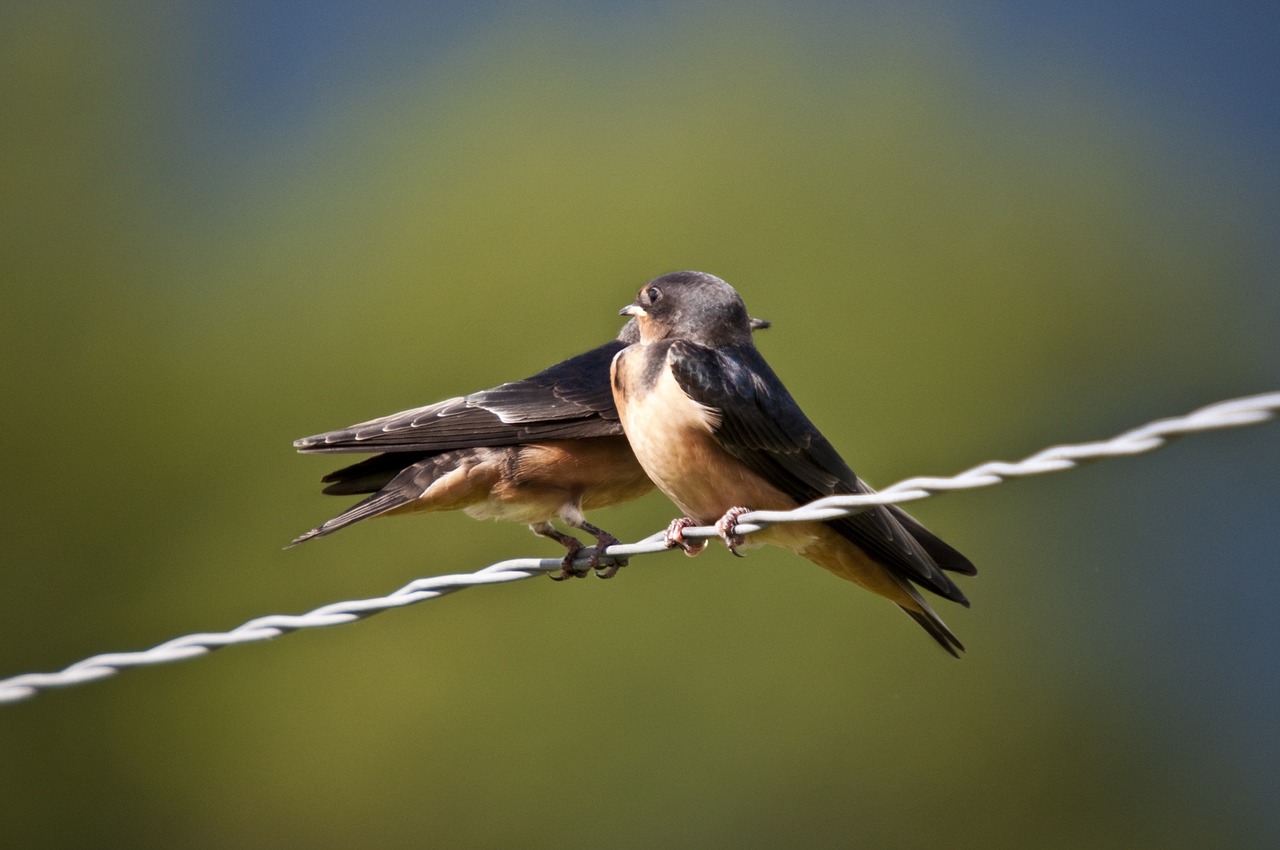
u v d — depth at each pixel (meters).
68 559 17.78
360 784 15.64
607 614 15.46
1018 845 16.30
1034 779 16.34
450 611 15.71
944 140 19.53
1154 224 21.39
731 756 15.30
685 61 19.59
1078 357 18.84
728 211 18.39
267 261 19.25
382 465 8.98
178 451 18.11
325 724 15.79
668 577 15.55
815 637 15.54
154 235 20.77
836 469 7.51
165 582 17.47
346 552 16.14
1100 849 17.12
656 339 7.86
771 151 18.95
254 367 18.36
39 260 20.16
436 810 15.44
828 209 18.62
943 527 17.22
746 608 15.55
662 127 19.11
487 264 18.22
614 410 8.49
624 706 15.32
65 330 19.25
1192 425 4.86
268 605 16.95
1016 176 19.81
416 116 20.28
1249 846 17.97
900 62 19.86
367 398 18.08
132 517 17.80
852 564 7.41
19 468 18.12
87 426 18.36
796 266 18.11
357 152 19.89
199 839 16.11
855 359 17.80
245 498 17.86
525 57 19.83
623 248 18.16
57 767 16.31
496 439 8.48
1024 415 17.89
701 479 7.44
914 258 18.53
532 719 15.40
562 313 17.86
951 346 17.97
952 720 15.91
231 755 16.05
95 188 21.02
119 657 6.34
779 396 7.57
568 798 15.27
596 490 8.68
